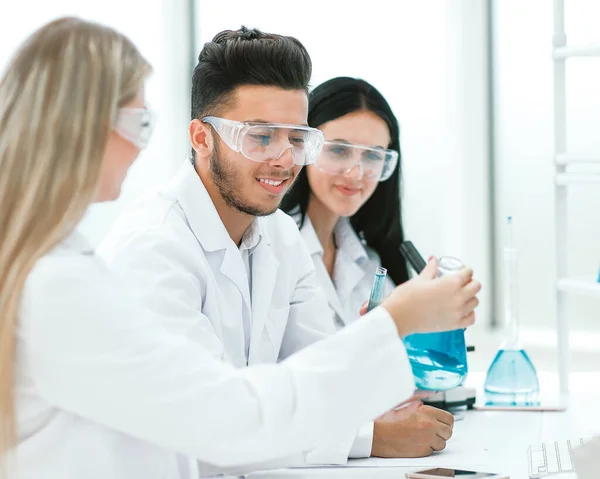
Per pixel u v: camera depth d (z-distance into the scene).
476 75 3.77
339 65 3.84
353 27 3.82
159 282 1.36
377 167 2.16
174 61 4.00
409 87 3.83
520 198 3.81
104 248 1.45
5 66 1.05
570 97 3.63
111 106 1.03
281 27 3.88
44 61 1.02
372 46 3.82
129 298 1.04
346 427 1.08
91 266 1.02
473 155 3.81
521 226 3.80
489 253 3.88
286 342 1.74
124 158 1.08
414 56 3.81
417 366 1.43
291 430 1.05
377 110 2.16
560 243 2.20
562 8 2.19
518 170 3.81
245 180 1.46
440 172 3.87
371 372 1.08
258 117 1.43
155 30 3.98
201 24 4.01
